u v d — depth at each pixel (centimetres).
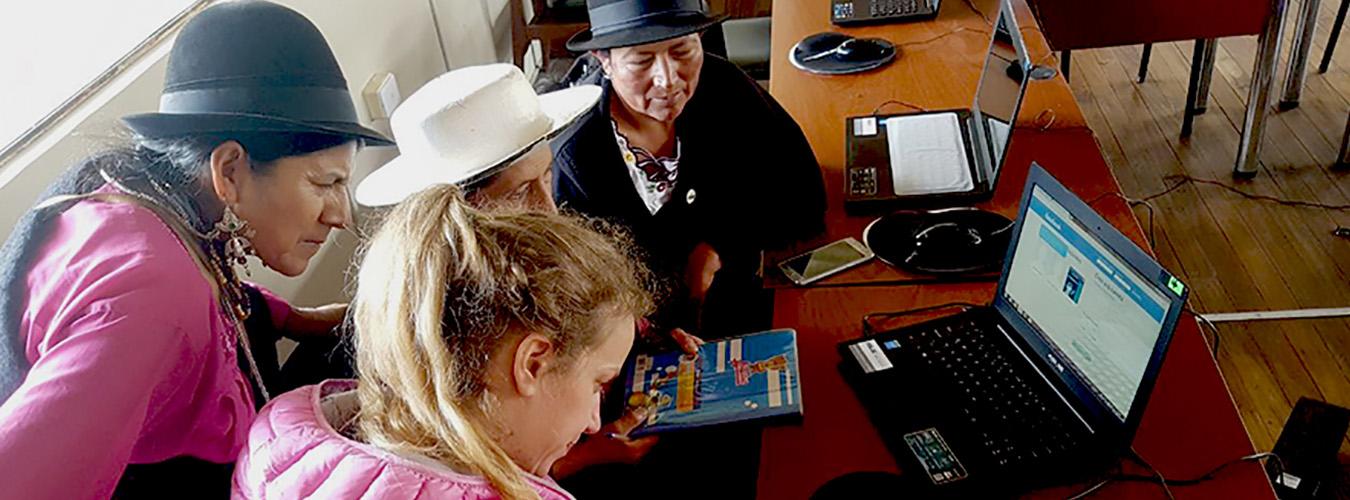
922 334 142
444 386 68
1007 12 184
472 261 70
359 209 175
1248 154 289
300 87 106
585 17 328
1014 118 163
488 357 70
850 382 137
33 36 156
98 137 105
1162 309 103
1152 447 120
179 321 85
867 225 175
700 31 164
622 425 132
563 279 72
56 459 71
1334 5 387
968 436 124
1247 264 258
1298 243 263
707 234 188
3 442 70
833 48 241
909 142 193
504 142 133
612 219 172
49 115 139
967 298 152
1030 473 117
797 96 222
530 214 78
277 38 105
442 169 133
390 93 241
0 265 92
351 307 90
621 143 172
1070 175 180
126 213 92
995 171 171
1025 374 131
